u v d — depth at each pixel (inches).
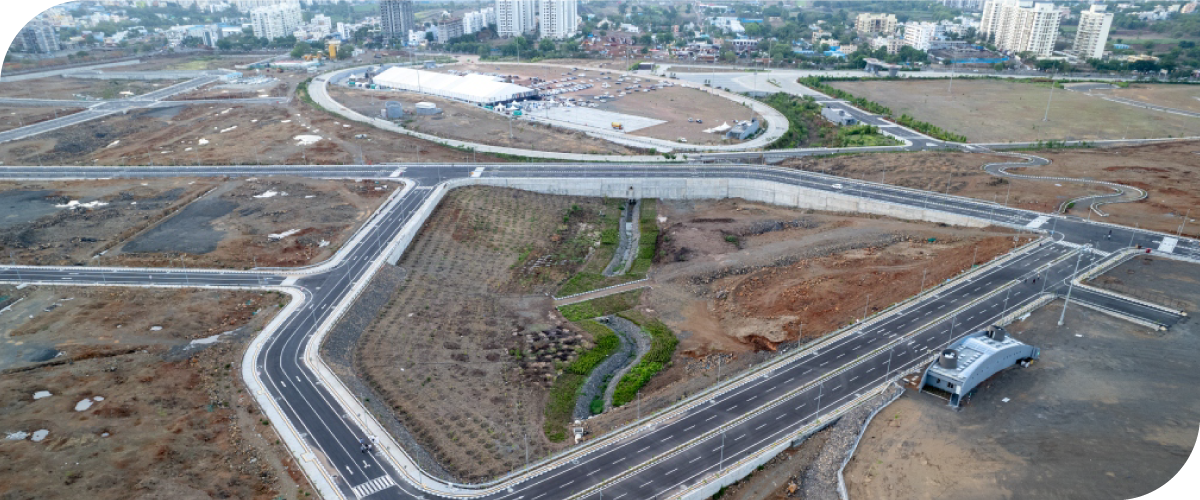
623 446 4306.1
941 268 6299.2
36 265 6604.3
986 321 5418.3
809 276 6397.6
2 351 5142.7
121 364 5007.4
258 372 4977.9
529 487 3981.3
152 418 4424.2
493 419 4680.1
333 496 3885.3
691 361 5423.2
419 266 6988.2
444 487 3976.4
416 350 5462.6
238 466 4074.8
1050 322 5369.1
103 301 5935.0
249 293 6136.8
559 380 5221.5
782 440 4281.5
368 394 4822.8
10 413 4409.5
